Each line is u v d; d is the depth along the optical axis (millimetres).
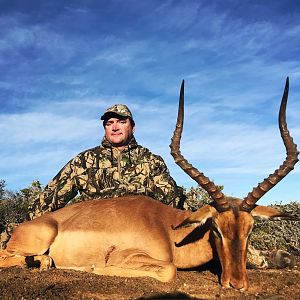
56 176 2012
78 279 1419
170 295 1243
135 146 2119
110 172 2031
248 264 1778
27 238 1673
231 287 1338
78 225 1650
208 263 1705
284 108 1476
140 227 1592
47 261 1614
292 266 1758
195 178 1448
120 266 1523
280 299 1207
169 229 1635
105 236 1606
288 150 1445
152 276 1468
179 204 2088
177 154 1500
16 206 2924
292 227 2609
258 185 1404
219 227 1402
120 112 2059
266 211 1442
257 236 2549
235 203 1468
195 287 1356
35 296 1210
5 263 1646
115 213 1642
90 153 2062
